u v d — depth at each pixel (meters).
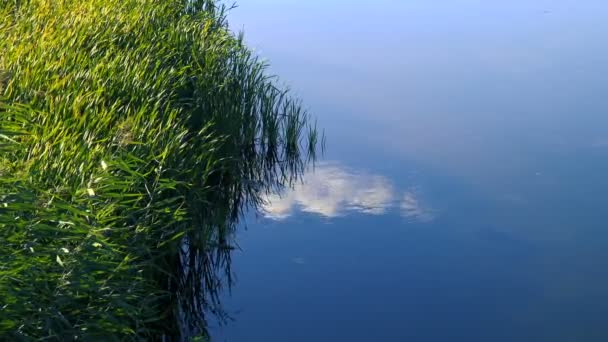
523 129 11.73
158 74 9.79
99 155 7.19
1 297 5.04
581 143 11.18
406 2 19.91
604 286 7.88
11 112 6.90
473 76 14.13
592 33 16.89
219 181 9.75
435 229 9.10
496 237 8.84
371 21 18.00
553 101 12.83
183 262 8.15
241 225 9.33
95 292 5.78
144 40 10.41
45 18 10.23
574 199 9.62
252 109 11.32
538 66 14.63
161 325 7.18
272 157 11.10
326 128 11.97
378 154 11.18
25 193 5.46
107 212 6.41
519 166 10.55
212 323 7.39
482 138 11.48
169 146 8.12
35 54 8.95
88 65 9.23
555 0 19.98
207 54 11.01
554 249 8.56
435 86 13.63
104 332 5.62
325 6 19.47
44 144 7.08
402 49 15.81
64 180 6.50
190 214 8.27
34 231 5.50
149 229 7.02
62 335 5.35
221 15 13.45
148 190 7.24
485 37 16.64
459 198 9.78
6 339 4.93
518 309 7.54
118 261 6.29
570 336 7.12
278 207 9.84
